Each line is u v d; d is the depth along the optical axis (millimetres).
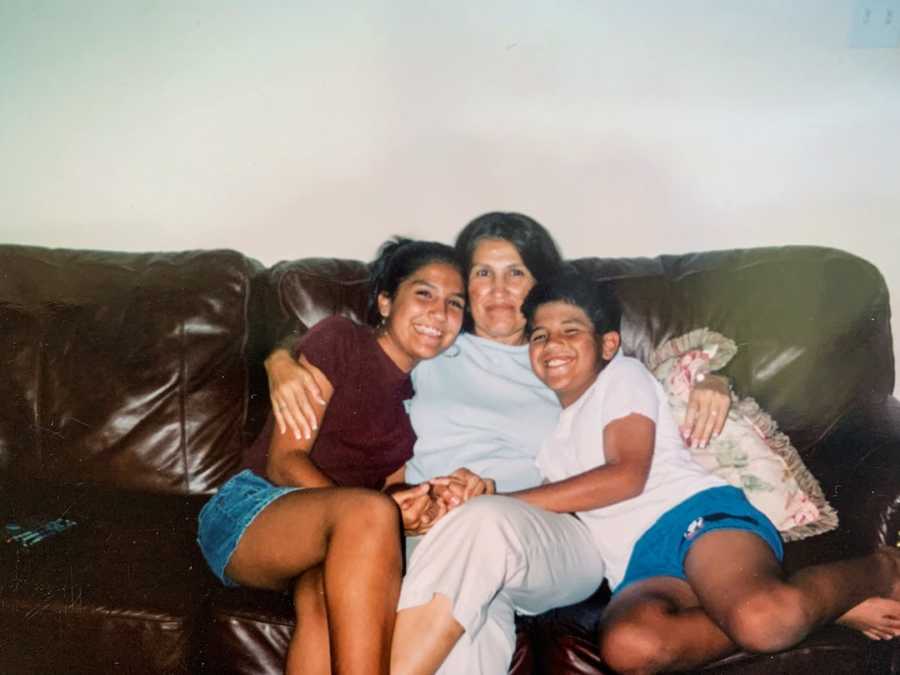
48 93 1871
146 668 1172
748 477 1355
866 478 1331
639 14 1779
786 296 1563
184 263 1653
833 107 1815
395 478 1436
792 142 1839
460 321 1399
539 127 1848
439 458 1407
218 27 1813
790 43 1790
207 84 1851
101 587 1212
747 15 1776
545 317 1383
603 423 1326
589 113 1838
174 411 1586
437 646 1010
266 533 1139
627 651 1074
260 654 1177
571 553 1206
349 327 1383
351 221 1919
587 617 1202
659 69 1811
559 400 1447
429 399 1441
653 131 1846
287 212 1919
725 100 1823
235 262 1644
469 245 1493
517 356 1489
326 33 1806
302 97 1848
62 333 1590
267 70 1834
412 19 1792
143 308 1599
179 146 1891
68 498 1529
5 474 1591
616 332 1426
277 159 1888
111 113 1878
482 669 1038
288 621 1165
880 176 1851
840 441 1471
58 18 1824
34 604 1167
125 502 1534
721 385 1439
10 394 1573
